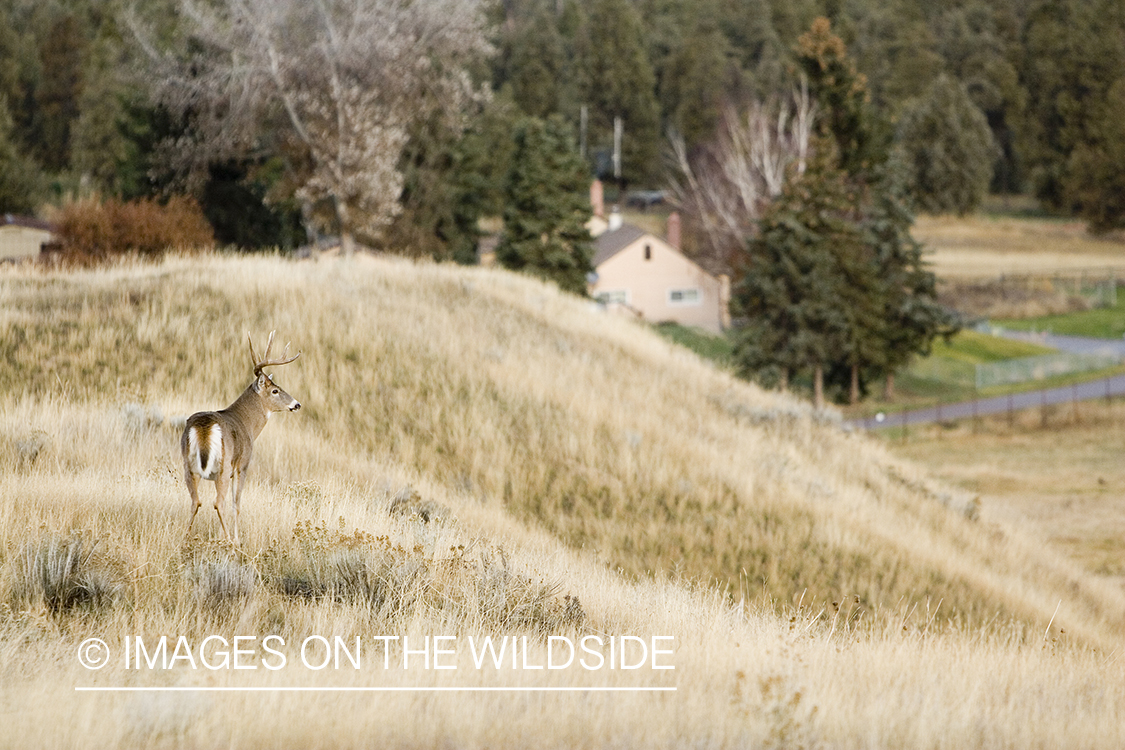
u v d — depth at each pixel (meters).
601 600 27.47
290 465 38.94
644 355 70.75
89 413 39.91
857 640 27.56
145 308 55.28
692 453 54.06
